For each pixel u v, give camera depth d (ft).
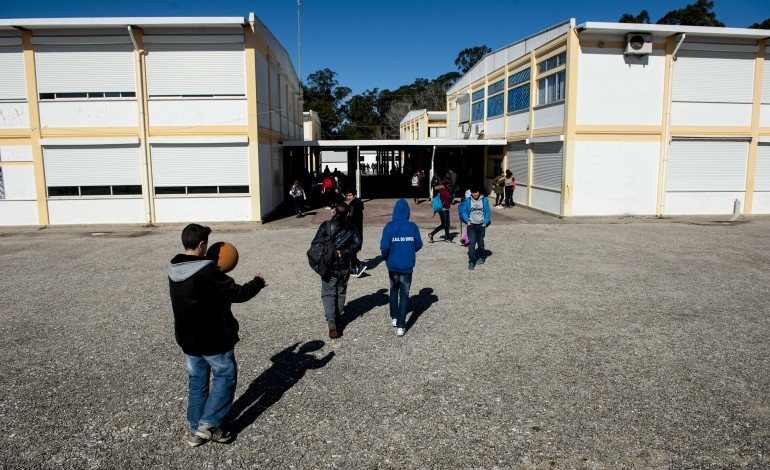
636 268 35.78
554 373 18.92
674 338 22.34
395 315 23.36
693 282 31.89
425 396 17.30
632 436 14.82
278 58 76.89
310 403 16.93
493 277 33.47
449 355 20.66
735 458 13.75
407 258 22.41
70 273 36.22
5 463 13.79
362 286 31.68
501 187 77.41
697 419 15.69
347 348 21.52
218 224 61.52
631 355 20.51
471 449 14.28
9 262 40.40
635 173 63.36
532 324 24.25
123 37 58.90
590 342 21.91
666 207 64.69
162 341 22.68
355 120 293.43
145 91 59.82
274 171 73.72
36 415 16.34
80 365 20.13
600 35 60.70
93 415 16.31
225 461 13.89
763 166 66.08
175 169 61.16
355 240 23.31
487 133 92.02
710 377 18.49
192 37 59.26
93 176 60.90
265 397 17.38
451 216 68.03
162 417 16.19
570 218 63.00
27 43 58.59
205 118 60.44
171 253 43.65
